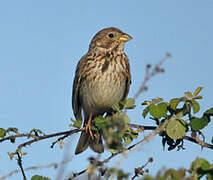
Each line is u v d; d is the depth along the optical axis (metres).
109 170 6.07
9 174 7.43
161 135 9.50
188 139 9.13
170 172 6.05
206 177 6.82
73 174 7.09
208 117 8.80
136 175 7.72
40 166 7.14
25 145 9.10
